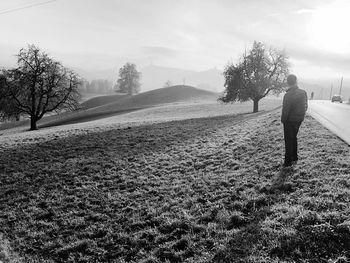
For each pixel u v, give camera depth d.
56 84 51.62
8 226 11.34
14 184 15.38
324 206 8.01
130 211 10.95
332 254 6.41
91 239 9.64
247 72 56.81
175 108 75.38
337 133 16.27
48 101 52.59
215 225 8.63
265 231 7.58
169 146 20.02
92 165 17.05
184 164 15.48
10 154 21.17
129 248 8.81
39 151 21.36
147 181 13.62
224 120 33.06
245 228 8.11
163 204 10.95
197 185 12.07
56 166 17.53
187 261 7.42
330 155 11.96
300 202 8.59
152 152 18.70
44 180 15.48
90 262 8.53
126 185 13.55
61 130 33.69
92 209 11.74
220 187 11.34
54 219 11.39
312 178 10.11
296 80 11.32
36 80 49.94
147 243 8.77
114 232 9.82
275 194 9.62
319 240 6.84
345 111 32.50
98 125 37.06
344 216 7.30
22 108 50.97
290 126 11.49
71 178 15.38
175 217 9.79
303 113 11.34
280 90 57.03
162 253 8.07
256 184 10.73
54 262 8.84
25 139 27.47
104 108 105.12
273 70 57.84
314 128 18.34
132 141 22.58
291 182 10.09
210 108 71.94
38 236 10.35
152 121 38.28
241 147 16.78
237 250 7.26
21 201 13.39
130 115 68.06
